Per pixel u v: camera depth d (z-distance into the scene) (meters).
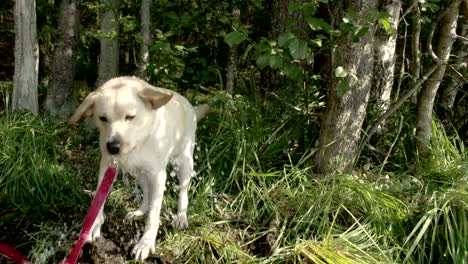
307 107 3.00
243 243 2.53
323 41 3.03
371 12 2.32
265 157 2.90
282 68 2.46
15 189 2.74
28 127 2.99
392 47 2.92
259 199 2.71
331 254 2.34
